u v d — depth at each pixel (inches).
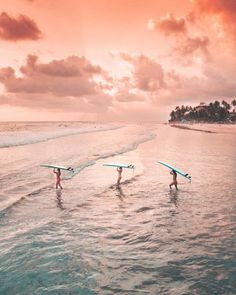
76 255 384.5
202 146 1855.3
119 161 1175.0
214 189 738.8
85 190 721.6
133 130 4613.7
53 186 752.3
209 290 305.3
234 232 461.4
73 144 1903.3
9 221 498.9
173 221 511.2
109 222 506.0
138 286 314.2
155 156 1339.8
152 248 406.6
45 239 431.8
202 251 396.5
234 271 343.9
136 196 670.5
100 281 323.9
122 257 379.9
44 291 303.3
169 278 330.0
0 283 316.8
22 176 861.8
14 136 2367.1
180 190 727.7
